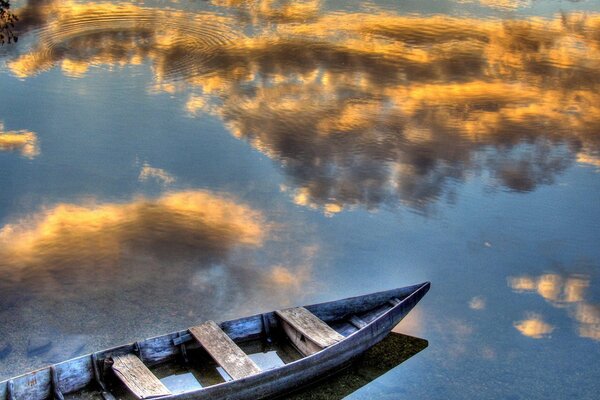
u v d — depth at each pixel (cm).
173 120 1769
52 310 1138
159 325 1118
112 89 1906
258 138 1706
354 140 1708
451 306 1184
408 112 1838
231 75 2003
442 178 1576
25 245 1292
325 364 1014
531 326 1141
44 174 1527
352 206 1466
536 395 998
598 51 2236
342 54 2139
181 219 1393
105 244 1307
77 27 2283
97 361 990
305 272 1261
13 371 1010
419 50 2188
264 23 2356
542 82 2027
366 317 1138
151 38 2227
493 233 1393
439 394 997
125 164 1579
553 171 1616
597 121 1836
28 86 1900
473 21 2425
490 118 1828
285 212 1438
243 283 1224
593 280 1262
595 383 1024
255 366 991
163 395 930
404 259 1307
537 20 2462
